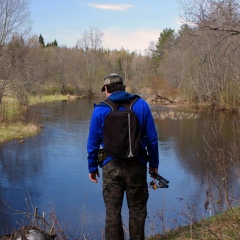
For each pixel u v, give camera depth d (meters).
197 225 4.50
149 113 3.04
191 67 35.91
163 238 4.29
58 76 51.94
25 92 28.44
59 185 10.26
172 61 44.47
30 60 30.56
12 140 17.00
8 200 8.98
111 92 3.11
